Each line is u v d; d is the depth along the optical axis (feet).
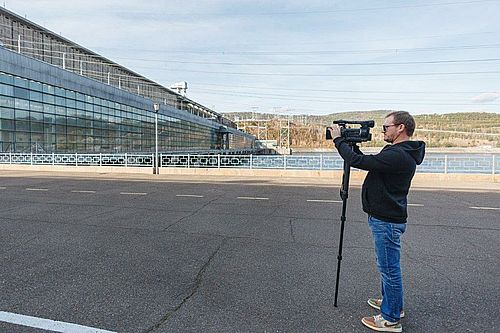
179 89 228.43
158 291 12.41
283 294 12.19
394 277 9.83
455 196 37.86
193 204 31.45
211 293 12.25
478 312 10.93
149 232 20.98
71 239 19.33
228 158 67.36
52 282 13.17
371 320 10.07
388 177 9.78
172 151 158.81
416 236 20.47
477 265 15.35
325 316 10.64
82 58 131.44
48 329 9.80
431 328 9.99
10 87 80.74
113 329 9.84
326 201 33.58
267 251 17.21
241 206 30.48
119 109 124.57
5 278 13.56
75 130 102.06
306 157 63.00
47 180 54.19
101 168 71.92
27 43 105.81
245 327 9.97
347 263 15.44
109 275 13.92
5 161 77.82
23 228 21.88
